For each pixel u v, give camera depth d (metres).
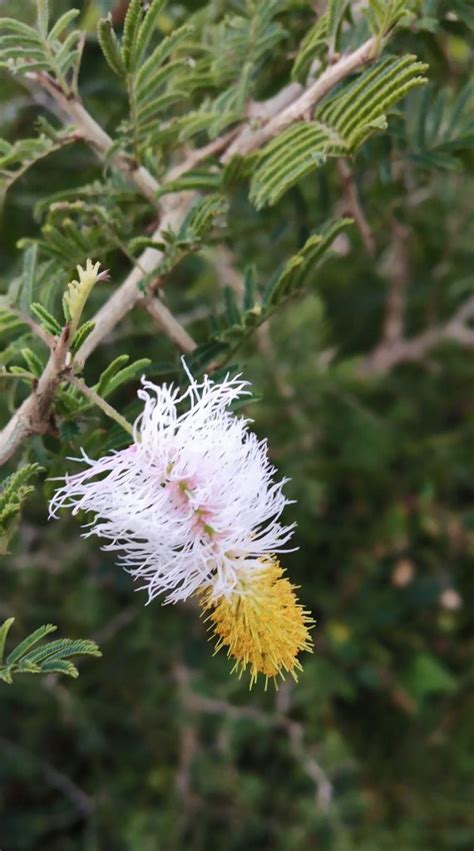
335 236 0.35
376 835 0.83
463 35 0.41
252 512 0.31
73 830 0.87
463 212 0.81
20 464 0.35
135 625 0.81
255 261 0.69
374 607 0.85
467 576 0.92
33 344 0.37
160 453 0.31
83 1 0.51
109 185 0.40
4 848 0.82
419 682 0.85
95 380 0.60
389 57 0.34
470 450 0.90
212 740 0.82
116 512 0.30
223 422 0.31
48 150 0.38
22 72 0.36
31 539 0.73
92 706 0.80
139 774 0.84
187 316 0.66
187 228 0.36
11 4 0.53
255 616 0.31
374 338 0.95
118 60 0.35
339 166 0.45
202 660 0.80
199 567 0.31
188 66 0.40
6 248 0.64
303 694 0.79
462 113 0.42
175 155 0.47
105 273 0.30
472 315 0.89
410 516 0.87
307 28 0.43
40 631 0.31
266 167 0.35
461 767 0.89
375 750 0.90
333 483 0.86
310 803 0.77
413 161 0.43
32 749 0.84
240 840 0.81
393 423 0.87
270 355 0.70
